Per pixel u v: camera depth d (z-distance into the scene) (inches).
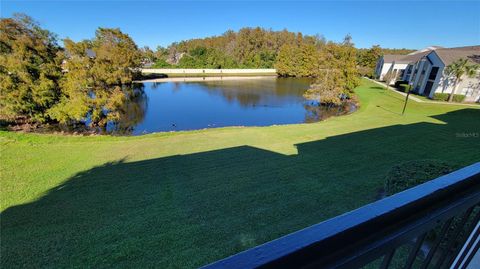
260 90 1143.0
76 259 144.6
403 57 1417.3
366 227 22.9
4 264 142.3
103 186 229.0
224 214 183.5
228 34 2532.0
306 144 348.8
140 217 181.8
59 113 490.6
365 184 222.5
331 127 454.3
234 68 2036.2
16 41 463.5
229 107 789.2
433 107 655.1
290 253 18.8
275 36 2315.5
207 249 150.2
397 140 357.4
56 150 330.3
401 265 114.4
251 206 192.5
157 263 140.5
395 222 25.3
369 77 1641.2
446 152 304.8
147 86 1246.3
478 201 34.5
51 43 530.0
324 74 804.6
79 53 568.1
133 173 256.1
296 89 1181.7
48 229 170.7
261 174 247.8
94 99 514.0
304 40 2432.3
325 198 201.2
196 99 914.1
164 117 659.4
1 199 209.0
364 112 598.5
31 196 213.3
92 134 483.5
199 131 440.5
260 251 18.8
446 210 30.3
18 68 461.7
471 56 787.4
